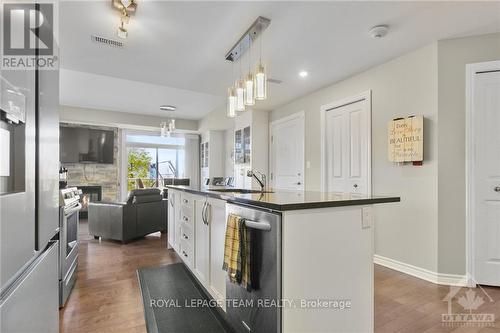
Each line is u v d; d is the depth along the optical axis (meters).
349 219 1.48
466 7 2.03
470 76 2.45
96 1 1.92
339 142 3.68
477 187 2.43
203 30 2.34
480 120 2.44
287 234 1.29
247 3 1.98
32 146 0.97
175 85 3.83
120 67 3.17
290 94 4.25
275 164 5.15
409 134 2.70
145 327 1.81
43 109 1.11
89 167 6.65
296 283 1.31
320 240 1.38
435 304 2.09
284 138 4.90
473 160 2.44
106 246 3.84
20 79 0.86
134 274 2.75
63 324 1.83
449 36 2.46
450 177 2.49
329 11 2.08
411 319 1.88
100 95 5.05
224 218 1.85
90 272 2.80
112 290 2.37
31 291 0.95
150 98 5.26
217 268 1.95
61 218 2.08
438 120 2.53
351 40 2.54
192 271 2.51
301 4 2.00
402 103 2.84
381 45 2.63
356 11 2.09
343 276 1.45
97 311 2.01
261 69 2.23
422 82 2.66
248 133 5.41
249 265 1.46
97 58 2.91
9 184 0.85
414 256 2.70
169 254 3.44
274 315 1.30
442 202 2.51
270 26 2.29
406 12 2.10
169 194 3.62
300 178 4.45
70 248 2.36
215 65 3.10
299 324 1.32
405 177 2.80
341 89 3.62
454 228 2.47
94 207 4.16
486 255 2.42
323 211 1.39
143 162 7.71
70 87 4.55
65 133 6.32
